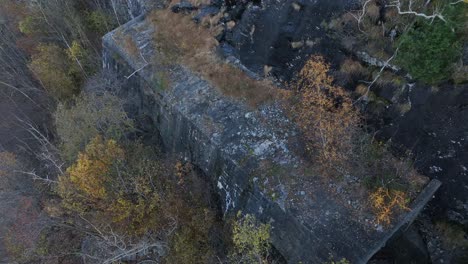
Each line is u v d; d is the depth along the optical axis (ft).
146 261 63.82
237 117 66.13
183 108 68.85
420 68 51.88
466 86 49.93
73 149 68.74
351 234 52.34
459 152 52.65
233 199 64.08
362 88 59.72
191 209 65.46
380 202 53.21
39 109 102.63
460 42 49.32
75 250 69.41
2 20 100.53
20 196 73.05
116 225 64.44
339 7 61.46
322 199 55.83
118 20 91.40
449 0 48.91
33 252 68.33
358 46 59.31
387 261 58.65
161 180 67.77
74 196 65.16
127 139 73.15
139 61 76.13
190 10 79.82
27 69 105.29
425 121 54.54
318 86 60.49
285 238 57.47
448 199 56.44
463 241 56.65
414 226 59.93
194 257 61.98
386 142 59.36
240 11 73.41
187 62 74.49
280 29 68.13
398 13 54.44
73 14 95.61
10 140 98.17
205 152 66.85
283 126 63.67
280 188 57.57
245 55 71.87
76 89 93.97
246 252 58.08
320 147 59.36
